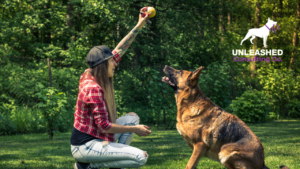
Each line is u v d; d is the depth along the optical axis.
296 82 13.64
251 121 10.68
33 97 8.56
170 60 13.59
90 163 2.29
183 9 13.14
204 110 2.96
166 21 13.04
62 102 6.70
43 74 9.20
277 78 13.34
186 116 3.03
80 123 2.22
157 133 7.42
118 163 2.22
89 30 13.49
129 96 9.39
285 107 13.41
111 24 12.10
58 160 3.96
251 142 2.73
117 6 11.98
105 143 2.20
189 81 3.05
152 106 8.48
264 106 10.81
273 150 4.68
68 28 15.96
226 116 2.93
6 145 5.45
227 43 15.42
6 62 8.77
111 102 2.38
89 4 11.42
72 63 11.02
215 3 13.59
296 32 22.92
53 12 16.34
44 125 7.05
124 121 2.65
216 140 2.85
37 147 5.19
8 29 15.43
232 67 15.91
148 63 12.95
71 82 9.02
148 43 12.79
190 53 14.19
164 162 3.78
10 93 8.52
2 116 7.14
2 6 17.38
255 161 2.69
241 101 10.88
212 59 14.71
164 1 12.59
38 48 15.66
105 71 2.28
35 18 15.42
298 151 4.57
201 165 3.74
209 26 13.93
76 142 2.23
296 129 8.19
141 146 5.22
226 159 2.78
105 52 2.31
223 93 9.80
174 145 5.33
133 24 11.73
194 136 2.94
